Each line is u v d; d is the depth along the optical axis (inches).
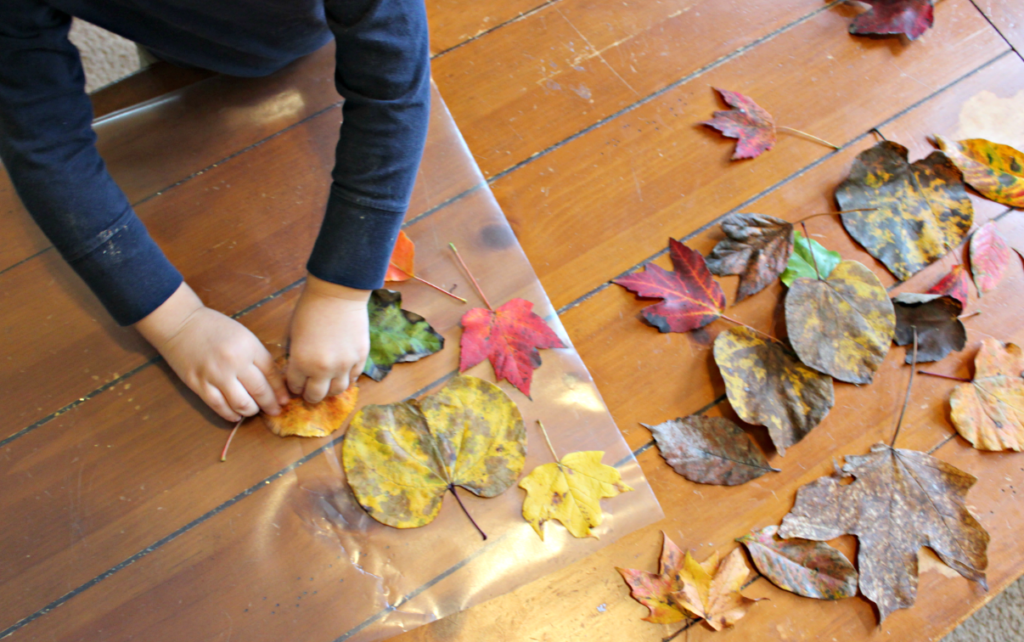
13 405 31.9
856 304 34.2
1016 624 39.4
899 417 34.2
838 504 32.4
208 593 29.9
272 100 37.4
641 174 37.6
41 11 25.8
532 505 31.6
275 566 30.3
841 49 40.9
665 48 40.2
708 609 30.5
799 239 35.9
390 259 30.9
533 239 36.1
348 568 30.4
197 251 34.6
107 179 29.0
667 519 32.0
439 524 31.1
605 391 33.7
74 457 31.4
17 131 26.7
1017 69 41.4
